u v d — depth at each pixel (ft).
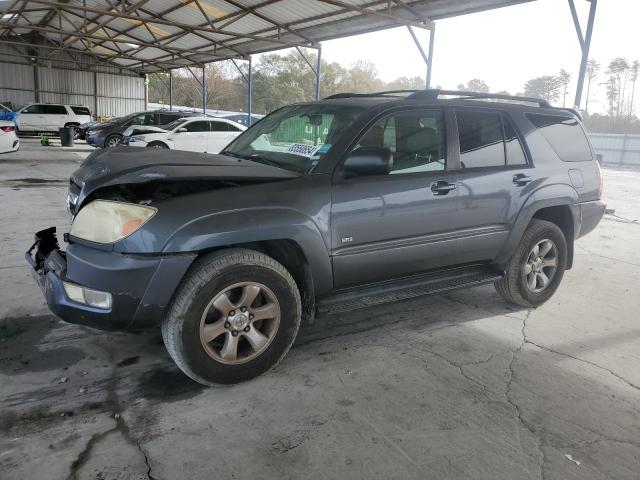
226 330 9.39
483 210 12.36
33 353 10.69
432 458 7.86
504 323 13.42
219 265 9.09
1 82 99.96
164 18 67.46
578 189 14.33
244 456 7.73
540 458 7.96
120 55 99.19
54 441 7.86
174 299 9.01
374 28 53.16
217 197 9.13
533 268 14.19
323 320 13.15
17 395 9.11
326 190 10.06
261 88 185.37
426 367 10.80
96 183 9.13
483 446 8.20
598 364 11.27
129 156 10.95
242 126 54.65
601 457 8.05
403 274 11.78
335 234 10.20
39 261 10.50
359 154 9.92
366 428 8.56
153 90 186.70
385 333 12.50
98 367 10.24
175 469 7.38
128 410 8.80
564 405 9.52
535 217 14.58
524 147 13.41
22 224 21.54
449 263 12.39
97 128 61.93
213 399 9.27
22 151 58.54
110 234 8.72
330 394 9.59
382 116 10.98
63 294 8.93
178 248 8.62
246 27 64.44
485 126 12.77
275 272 9.68
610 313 14.51
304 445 8.05
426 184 11.30
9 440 7.84
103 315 8.68
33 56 98.94
